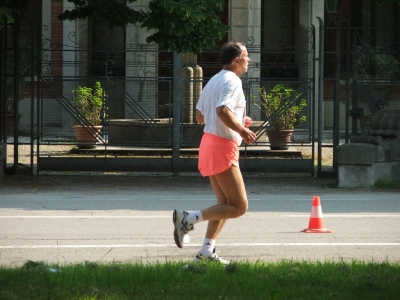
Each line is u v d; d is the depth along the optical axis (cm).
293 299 1420
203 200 3391
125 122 5197
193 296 1434
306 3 7081
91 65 7138
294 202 3322
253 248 2159
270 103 5103
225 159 1802
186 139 4866
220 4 3869
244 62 1852
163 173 4606
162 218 2786
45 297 1412
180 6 3703
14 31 4272
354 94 4375
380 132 4094
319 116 4400
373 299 1423
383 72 5522
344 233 2444
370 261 1898
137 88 6475
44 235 2389
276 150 5125
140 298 1417
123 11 3953
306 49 7106
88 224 2630
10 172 4397
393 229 2534
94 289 1472
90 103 5122
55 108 6662
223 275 1630
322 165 5038
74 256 2039
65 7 7006
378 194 3666
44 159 4384
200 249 1955
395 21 7400
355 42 4356
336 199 3444
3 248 2156
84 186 3969
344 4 7312
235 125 1761
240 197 1819
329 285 1544
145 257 2016
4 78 4306
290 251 2117
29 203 3231
